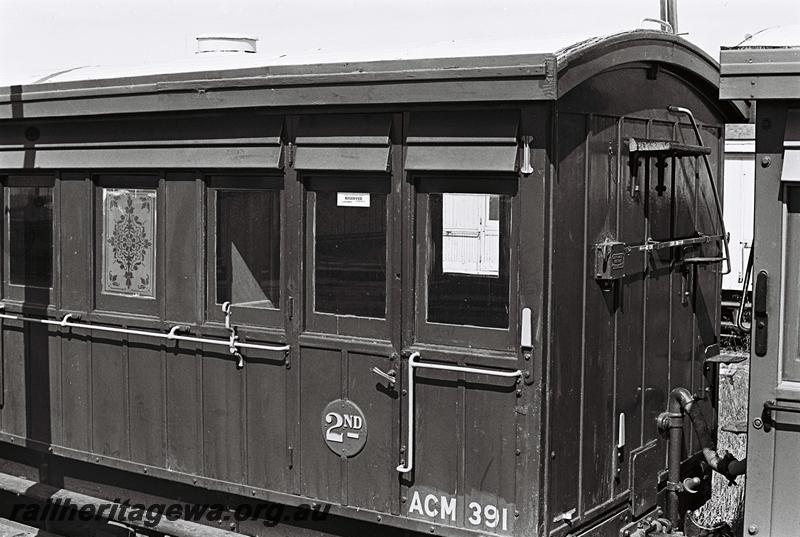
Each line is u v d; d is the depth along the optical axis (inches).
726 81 186.1
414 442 211.6
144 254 253.6
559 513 203.5
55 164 263.7
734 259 666.2
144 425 253.9
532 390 196.4
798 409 185.2
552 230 195.3
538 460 196.2
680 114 247.4
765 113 187.0
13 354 282.4
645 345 235.3
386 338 214.7
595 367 213.6
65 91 253.1
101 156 254.5
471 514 205.2
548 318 195.2
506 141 194.5
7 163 274.4
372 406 217.0
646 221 232.4
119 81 243.3
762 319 188.2
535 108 192.9
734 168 668.7
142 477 263.3
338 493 223.0
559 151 196.2
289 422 229.0
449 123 201.5
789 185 186.1
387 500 216.2
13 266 283.0
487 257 202.4
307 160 220.5
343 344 219.5
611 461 222.5
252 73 221.3
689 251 257.3
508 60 189.2
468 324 205.3
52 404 273.7
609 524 221.9
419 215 209.9
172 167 241.6
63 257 268.8
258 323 233.6
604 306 216.2
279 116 224.2
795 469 186.7
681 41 232.8
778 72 181.6
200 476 244.1
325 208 222.5
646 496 237.0
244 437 236.4
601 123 212.1
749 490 190.5
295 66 215.3
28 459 289.7
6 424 286.0
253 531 243.4
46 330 273.7
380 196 214.2
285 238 227.0
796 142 184.1
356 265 218.8
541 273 193.9
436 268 208.5
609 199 216.2
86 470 275.7
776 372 187.5
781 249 186.9
